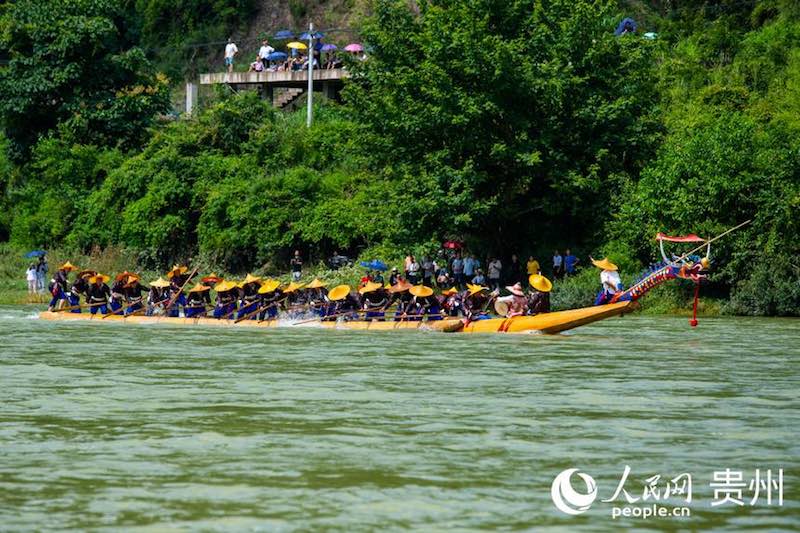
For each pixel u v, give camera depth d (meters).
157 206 90.12
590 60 72.44
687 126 74.75
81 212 96.88
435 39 72.69
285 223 84.75
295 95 105.62
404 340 47.69
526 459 22.70
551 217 76.75
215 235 87.06
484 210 70.19
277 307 58.06
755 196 66.62
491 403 29.52
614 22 76.75
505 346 44.88
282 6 128.00
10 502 19.52
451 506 19.31
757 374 35.75
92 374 35.53
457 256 74.12
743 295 65.62
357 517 18.67
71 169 99.88
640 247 69.75
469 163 70.44
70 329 54.41
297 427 26.03
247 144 91.56
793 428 26.00
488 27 75.19
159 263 91.75
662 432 25.50
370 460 22.61
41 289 84.25
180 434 25.23
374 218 76.19
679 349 44.03
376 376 35.06
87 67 103.81
